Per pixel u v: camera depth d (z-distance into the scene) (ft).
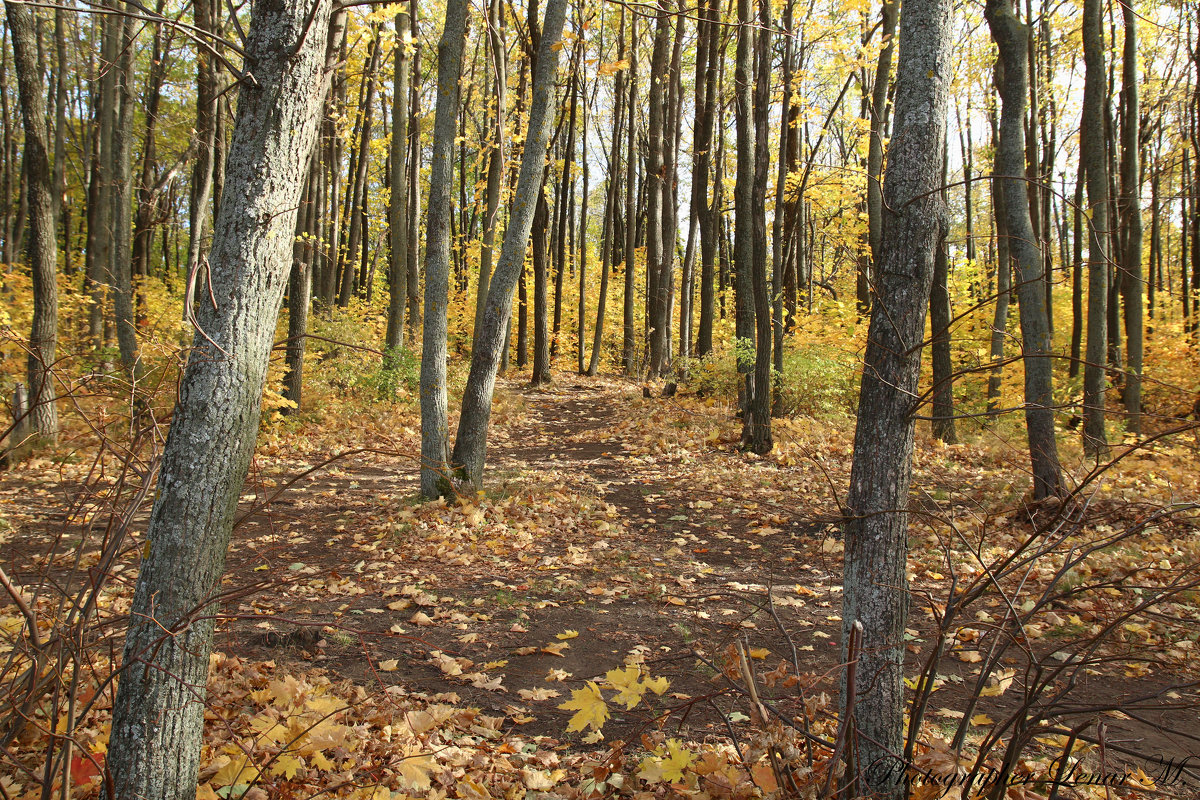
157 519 6.93
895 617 8.05
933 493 26.18
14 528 18.76
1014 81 23.73
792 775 8.15
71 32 42.29
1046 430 22.41
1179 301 59.57
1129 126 37.96
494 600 17.38
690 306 69.00
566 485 29.96
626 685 8.54
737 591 18.34
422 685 12.98
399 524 23.00
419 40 29.73
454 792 9.26
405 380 49.42
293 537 22.33
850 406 46.21
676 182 68.23
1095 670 13.34
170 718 6.78
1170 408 41.73
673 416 46.21
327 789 8.16
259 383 7.43
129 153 34.55
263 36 7.41
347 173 82.53
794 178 47.03
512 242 25.66
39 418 26.61
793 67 46.93
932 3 8.12
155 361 8.14
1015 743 7.04
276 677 12.11
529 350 94.68
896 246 8.16
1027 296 22.86
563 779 9.87
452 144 25.23
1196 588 6.79
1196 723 11.05
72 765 7.95
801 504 26.45
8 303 43.19
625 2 17.13
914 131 8.11
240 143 7.35
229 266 7.19
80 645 6.68
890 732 8.00
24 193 58.39
